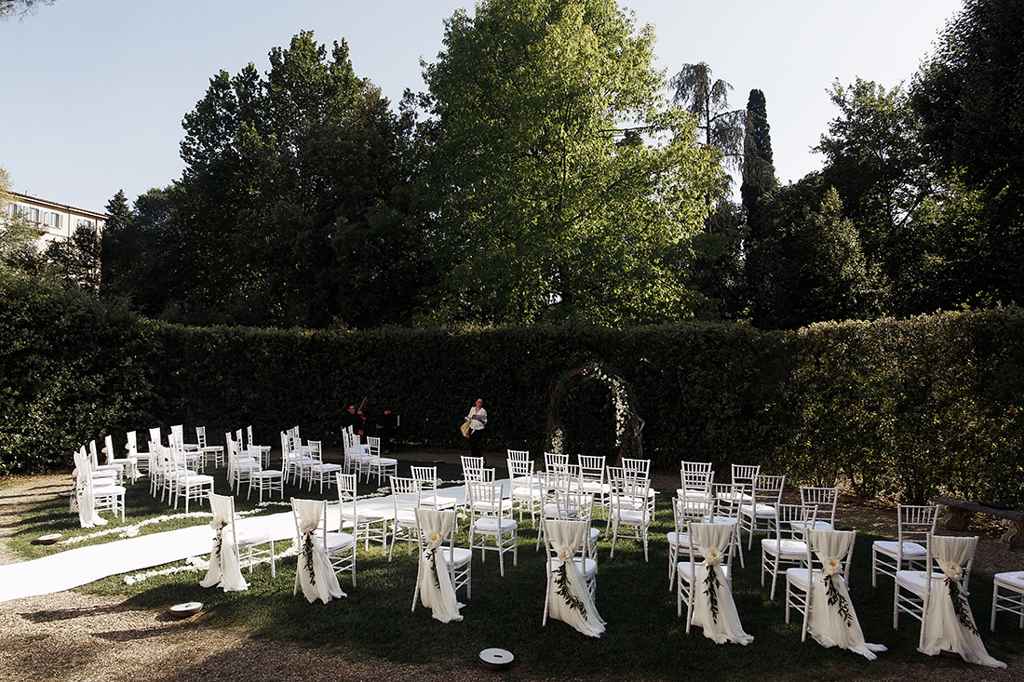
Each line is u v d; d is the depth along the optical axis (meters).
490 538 10.77
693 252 26.36
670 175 24.94
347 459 17.16
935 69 22.53
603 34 27.27
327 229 29.92
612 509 10.36
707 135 33.44
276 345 22.47
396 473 17.38
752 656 6.45
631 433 17.30
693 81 33.19
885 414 14.18
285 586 8.41
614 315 24.66
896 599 7.27
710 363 17.86
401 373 21.80
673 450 18.33
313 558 7.83
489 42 25.28
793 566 9.34
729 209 34.03
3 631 7.15
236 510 13.05
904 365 13.85
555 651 6.52
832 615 6.68
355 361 22.19
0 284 17.86
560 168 24.56
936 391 13.20
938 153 22.44
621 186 24.27
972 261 23.66
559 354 19.98
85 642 6.83
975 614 7.68
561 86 23.22
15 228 37.03
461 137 25.80
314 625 7.14
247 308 32.78
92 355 19.59
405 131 33.72
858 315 27.28
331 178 31.53
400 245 30.06
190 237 39.44
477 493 10.44
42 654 6.55
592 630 6.88
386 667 6.20
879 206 32.81
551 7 26.44
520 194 24.72
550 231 23.84
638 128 26.94
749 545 10.05
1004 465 11.87
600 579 8.68
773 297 31.31
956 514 11.27
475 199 25.78
